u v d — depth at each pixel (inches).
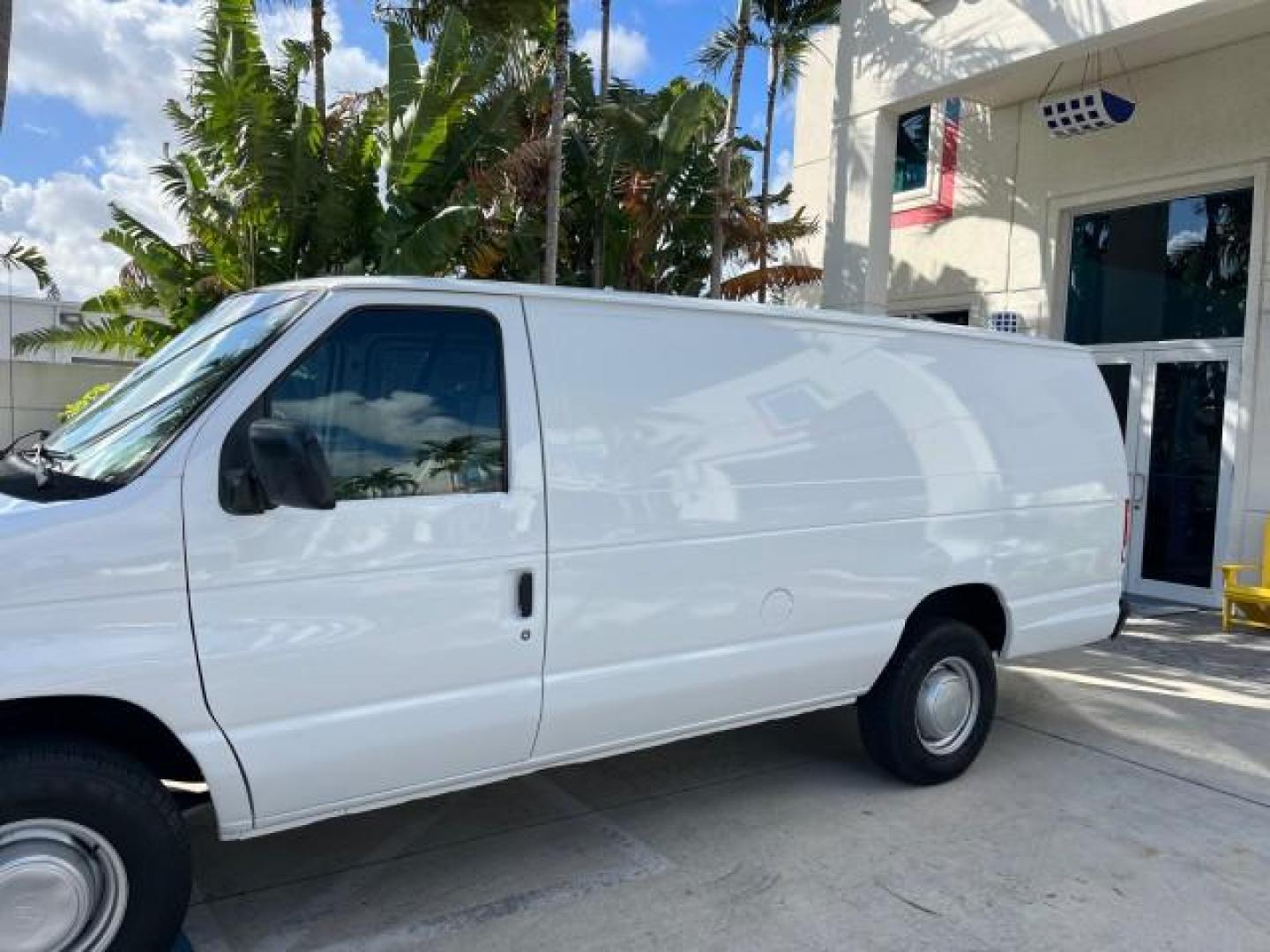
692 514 147.9
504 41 451.8
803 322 166.7
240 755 112.4
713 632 151.2
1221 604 362.0
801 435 162.2
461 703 127.3
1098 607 209.9
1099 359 410.9
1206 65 366.3
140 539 106.2
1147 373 393.4
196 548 109.0
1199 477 376.2
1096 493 208.7
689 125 482.3
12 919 101.9
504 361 133.3
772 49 566.6
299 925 134.5
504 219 458.6
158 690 107.1
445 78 424.8
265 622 113.0
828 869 151.4
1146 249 397.1
